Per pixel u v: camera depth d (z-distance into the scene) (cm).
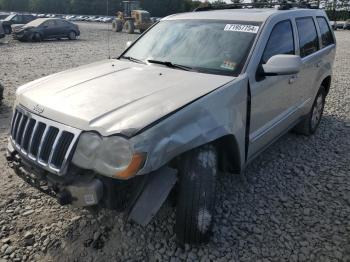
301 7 525
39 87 326
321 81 538
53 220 333
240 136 327
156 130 249
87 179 256
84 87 312
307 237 319
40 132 279
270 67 342
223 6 507
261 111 369
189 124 271
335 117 662
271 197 380
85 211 345
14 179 404
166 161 255
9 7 7494
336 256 297
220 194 380
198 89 300
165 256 292
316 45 514
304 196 385
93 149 250
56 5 6688
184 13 458
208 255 293
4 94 805
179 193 283
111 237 312
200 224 285
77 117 262
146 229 321
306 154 491
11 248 298
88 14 6378
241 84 325
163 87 305
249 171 435
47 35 2430
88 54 1661
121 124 249
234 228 327
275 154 488
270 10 438
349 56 1669
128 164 240
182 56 378
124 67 371
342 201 377
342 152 502
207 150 287
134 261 288
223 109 300
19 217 336
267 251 301
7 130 564
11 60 1414
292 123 473
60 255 293
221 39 376
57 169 260
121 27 3406
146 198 263
